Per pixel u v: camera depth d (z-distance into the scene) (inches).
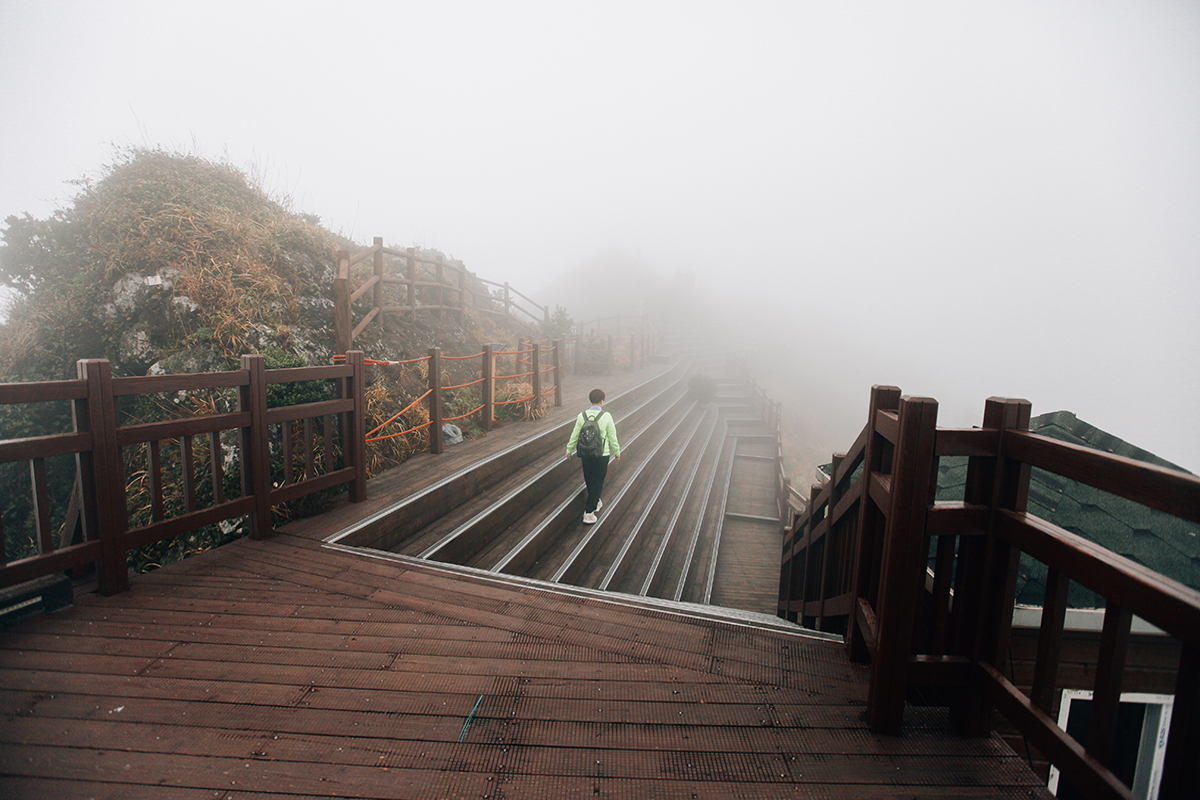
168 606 116.8
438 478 212.1
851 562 120.4
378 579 134.0
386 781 67.7
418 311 405.4
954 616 77.5
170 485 188.1
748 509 444.5
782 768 71.0
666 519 329.4
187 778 67.4
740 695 88.7
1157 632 127.4
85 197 259.4
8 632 103.5
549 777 69.1
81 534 134.6
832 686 91.7
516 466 267.9
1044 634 60.0
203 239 248.7
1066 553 56.0
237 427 146.6
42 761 69.9
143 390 122.8
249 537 156.0
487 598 125.7
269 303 253.4
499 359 461.7
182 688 87.4
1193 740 41.4
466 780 68.3
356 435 185.0
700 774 69.9
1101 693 50.2
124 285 229.8
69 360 225.5
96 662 94.4
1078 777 51.2
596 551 249.8
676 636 109.5
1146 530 131.6
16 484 207.2
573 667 96.7
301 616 114.1
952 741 76.5
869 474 93.2
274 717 80.4
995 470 70.9
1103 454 50.7
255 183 325.7
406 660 98.0
